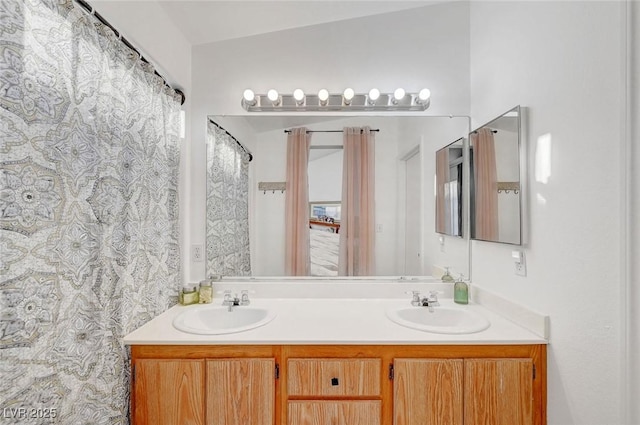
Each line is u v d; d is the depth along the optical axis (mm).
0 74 762
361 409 1283
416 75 1902
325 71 1907
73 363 983
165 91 1605
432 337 1292
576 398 1086
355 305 1749
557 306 1177
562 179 1145
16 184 806
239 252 1926
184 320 1482
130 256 1282
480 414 1270
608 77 952
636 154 876
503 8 1527
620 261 913
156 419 1280
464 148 1878
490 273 1653
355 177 1929
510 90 1475
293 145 1924
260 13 1704
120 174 1207
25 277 833
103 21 1149
